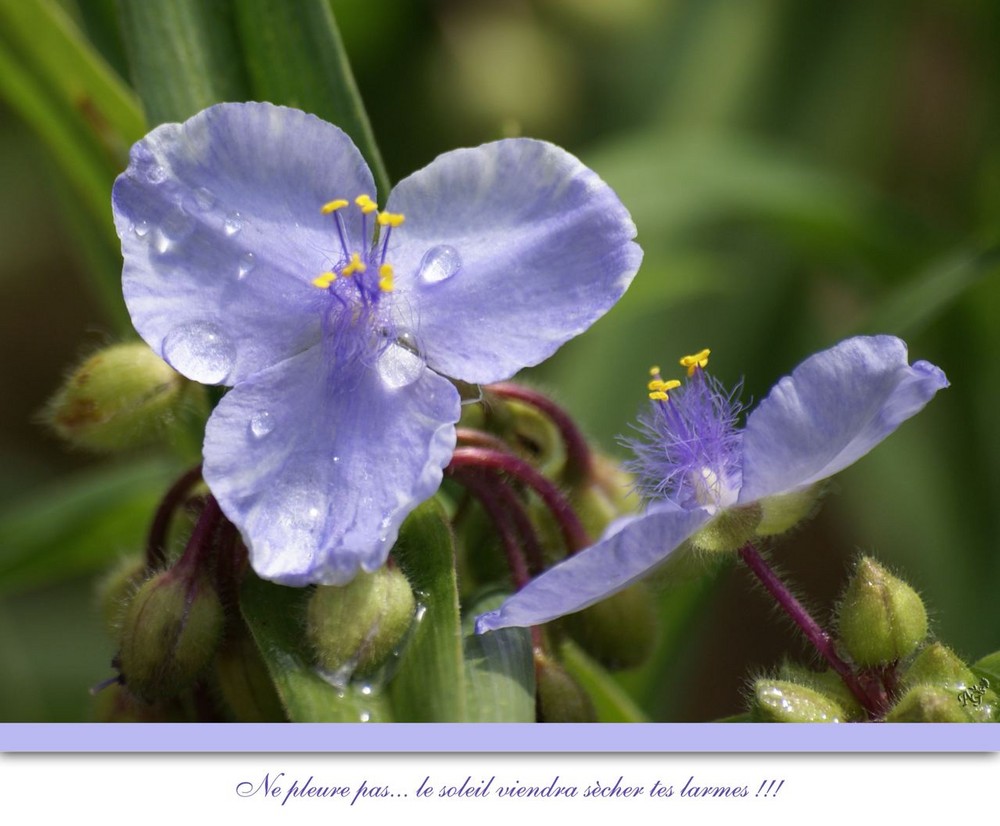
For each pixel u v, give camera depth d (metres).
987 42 0.35
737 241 0.34
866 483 0.34
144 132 0.29
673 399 0.26
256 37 0.27
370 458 0.25
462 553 0.26
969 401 0.33
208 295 0.25
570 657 0.27
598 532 0.26
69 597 0.36
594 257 0.25
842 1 0.36
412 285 0.25
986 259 0.29
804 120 0.36
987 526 0.33
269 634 0.25
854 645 0.25
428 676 0.25
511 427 0.26
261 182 0.25
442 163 0.25
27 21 0.28
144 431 0.26
